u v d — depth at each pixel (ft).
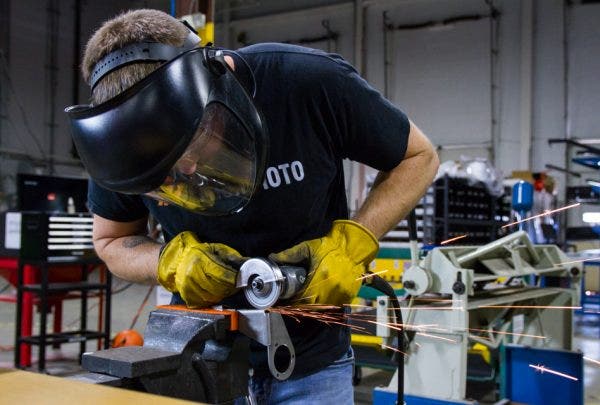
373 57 37.99
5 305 25.85
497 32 34.88
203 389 3.08
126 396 2.18
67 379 2.49
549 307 11.21
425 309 9.13
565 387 11.07
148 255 4.23
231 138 3.18
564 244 24.35
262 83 3.88
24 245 14.44
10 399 2.13
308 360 4.15
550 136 33.81
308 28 40.11
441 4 36.22
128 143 2.84
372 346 13.84
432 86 36.42
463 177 16.52
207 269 3.33
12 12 36.70
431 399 8.86
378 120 4.03
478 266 10.50
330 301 3.50
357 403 13.09
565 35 33.47
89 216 14.94
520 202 12.69
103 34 3.12
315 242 3.55
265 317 3.16
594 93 32.91
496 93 34.86
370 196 4.25
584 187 26.50
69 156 40.01
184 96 2.86
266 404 4.18
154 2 40.04
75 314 23.54
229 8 42.09
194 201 3.36
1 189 35.94
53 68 39.01
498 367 12.17
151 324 3.25
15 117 37.01
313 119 3.97
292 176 3.95
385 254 15.35
